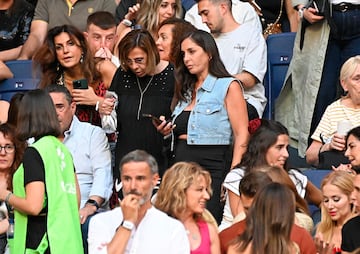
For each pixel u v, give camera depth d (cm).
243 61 2827
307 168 2755
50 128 2142
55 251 2092
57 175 2119
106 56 2747
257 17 2888
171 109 2533
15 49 3206
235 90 2442
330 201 2202
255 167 2228
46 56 2714
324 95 2862
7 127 2367
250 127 2338
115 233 1969
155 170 2017
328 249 2083
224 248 2080
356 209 2164
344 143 2556
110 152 2575
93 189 2503
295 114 2900
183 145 2467
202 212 2088
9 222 2267
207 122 2442
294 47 2911
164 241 1977
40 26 3173
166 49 2633
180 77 2492
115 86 2603
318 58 2858
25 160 2114
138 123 2562
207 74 2466
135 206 1950
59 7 3173
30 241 2112
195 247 2053
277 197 1877
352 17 2816
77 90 2645
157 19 2872
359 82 2653
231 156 2444
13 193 2161
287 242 1873
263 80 2898
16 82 3020
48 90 2408
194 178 2061
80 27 3159
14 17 3241
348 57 2844
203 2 2822
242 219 2100
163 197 2072
